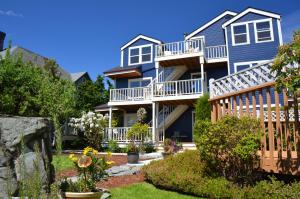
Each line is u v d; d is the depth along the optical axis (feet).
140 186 25.09
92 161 18.61
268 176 20.92
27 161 16.42
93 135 61.16
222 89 31.24
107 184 25.63
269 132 22.22
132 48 82.07
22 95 28.81
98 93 106.22
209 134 22.40
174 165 26.68
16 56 32.42
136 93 69.10
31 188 10.03
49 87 56.49
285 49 19.19
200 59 61.57
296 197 17.25
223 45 68.44
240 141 20.93
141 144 54.19
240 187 20.51
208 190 20.93
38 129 17.61
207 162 24.22
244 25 67.46
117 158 45.14
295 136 20.26
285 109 21.06
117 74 77.71
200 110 47.70
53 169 18.84
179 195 22.35
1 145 15.96
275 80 20.45
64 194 17.11
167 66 71.41
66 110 60.95
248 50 65.72
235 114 26.40
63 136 74.49
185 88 60.85
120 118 80.28
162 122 68.69
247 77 27.09
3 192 15.23
